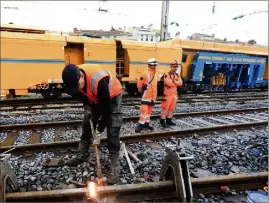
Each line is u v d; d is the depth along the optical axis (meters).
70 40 10.92
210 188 3.20
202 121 7.45
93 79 2.92
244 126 6.61
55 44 10.52
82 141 3.83
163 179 3.24
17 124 6.05
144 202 2.89
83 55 11.91
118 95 3.41
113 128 3.38
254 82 18.36
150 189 2.97
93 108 3.58
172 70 6.43
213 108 9.76
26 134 5.66
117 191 2.88
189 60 15.22
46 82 10.50
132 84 13.39
